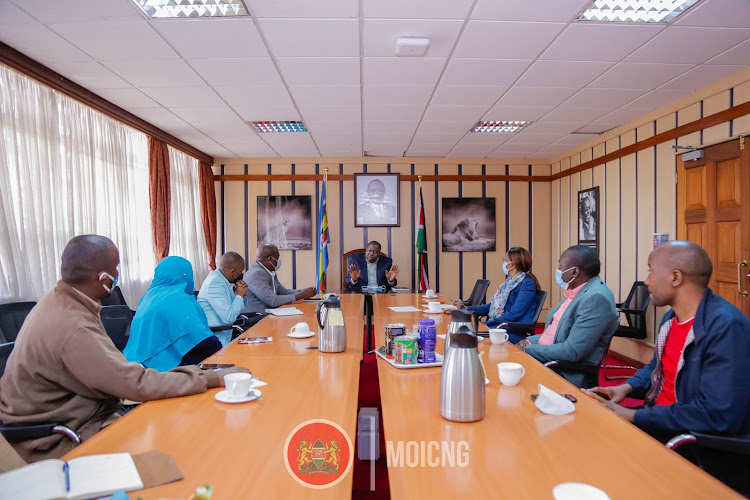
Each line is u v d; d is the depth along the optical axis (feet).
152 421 4.69
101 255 5.68
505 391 5.66
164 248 17.98
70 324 5.35
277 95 14.38
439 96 14.70
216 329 10.96
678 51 11.44
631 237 18.11
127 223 16.16
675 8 9.61
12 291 10.84
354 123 17.70
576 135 20.10
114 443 4.16
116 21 9.61
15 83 11.44
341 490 3.33
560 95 14.70
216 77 12.82
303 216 24.00
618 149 18.83
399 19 9.75
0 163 10.82
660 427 5.27
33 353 5.38
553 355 8.46
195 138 19.63
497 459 3.80
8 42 10.48
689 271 5.73
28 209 11.65
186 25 9.85
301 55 11.49
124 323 9.14
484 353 7.65
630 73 12.88
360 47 11.08
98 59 11.49
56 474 3.00
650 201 16.97
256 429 4.47
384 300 15.48
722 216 13.52
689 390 5.48
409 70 12.53
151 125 17.38
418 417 4.75
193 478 3.51
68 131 13.24
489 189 24.76
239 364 6.91
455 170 24.63
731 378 4.99
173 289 9.00
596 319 8.32
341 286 23.34
